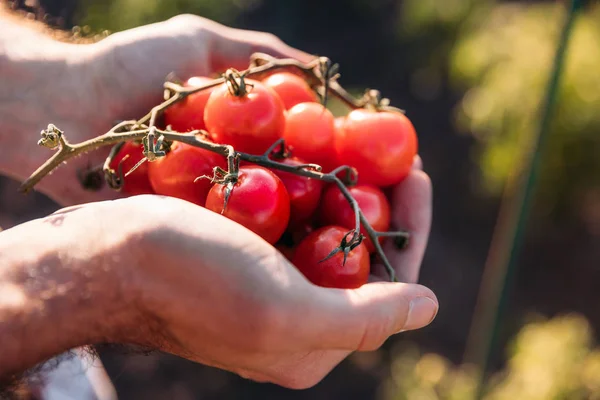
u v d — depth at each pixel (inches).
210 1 47.9
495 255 39.9
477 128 39.8
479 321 38.2
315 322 14.2
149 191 17.7
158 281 14.3
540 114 23.7
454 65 45.1
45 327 14.2
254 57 19.0
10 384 14.4
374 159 17.4
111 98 19.9
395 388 35.0
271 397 37.4
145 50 19.8
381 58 57.2
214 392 37.2
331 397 37.3
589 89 36.9
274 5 59.0
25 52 20.0
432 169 48.9
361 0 61.2
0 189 43.9
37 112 19.9
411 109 53.2
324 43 59.1
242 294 14.1
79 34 21.6
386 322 14.6
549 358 28.9
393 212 18.8
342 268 15.8
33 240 14.6
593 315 39.5
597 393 27.6
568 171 39.8
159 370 37.9
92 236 14.6
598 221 43.1
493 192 41.1
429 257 43.7
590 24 38.4
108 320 14.6
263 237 15.6
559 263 42.1
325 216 17.3
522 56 38.5
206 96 17.1
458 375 34.5
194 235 14.2
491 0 50.7
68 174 20.1
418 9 53.3
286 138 17.3
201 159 16.0
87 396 19.5
